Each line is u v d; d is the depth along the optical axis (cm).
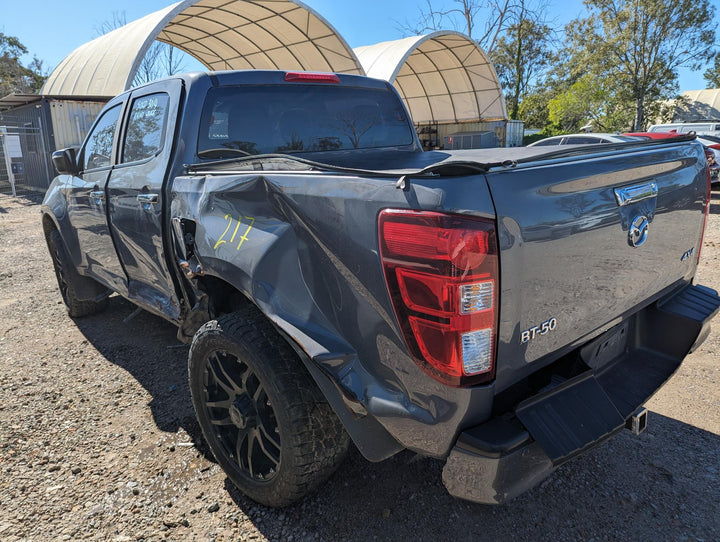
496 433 158
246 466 235
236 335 210
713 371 345
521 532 215
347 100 335
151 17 1833
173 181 269
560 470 252
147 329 454
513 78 4138
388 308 162
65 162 384
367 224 165
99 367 381
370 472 254
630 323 236
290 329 186
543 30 3809
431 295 150
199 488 248
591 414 180
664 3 3238
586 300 186
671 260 233
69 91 1923
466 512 227
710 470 248
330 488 244
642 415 202
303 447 201
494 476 155
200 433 294
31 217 1248
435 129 3080
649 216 208
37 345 425
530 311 164
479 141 2617
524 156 182
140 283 336
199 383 242
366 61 2334
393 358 166
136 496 244
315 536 216
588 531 214
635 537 210
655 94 3556
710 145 1178
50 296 569
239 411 223
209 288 245
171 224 264
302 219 189
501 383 163
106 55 1848
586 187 176
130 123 335
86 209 375
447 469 163
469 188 147
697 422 289
